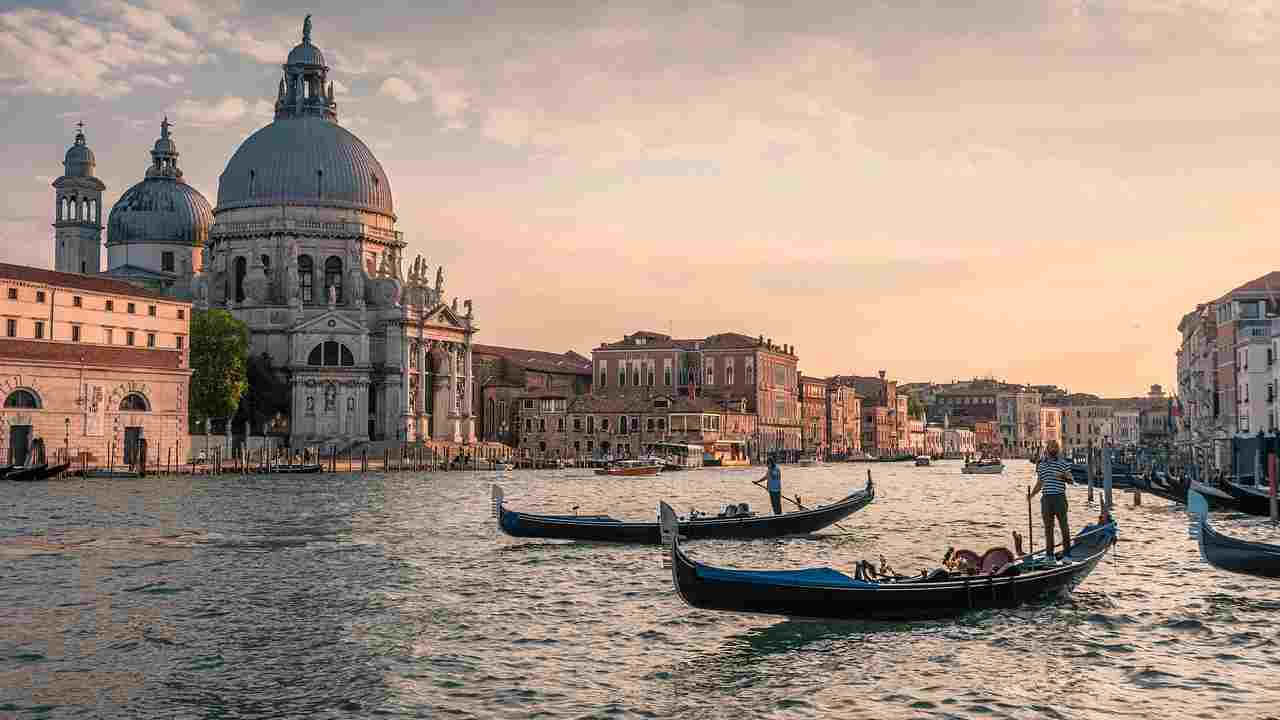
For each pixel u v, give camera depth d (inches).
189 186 6722.4
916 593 1114.1
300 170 6451.8
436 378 6471.5
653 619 1179.9
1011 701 872.9
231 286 6412.4
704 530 1845.5
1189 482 2709.2
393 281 6338.6
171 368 4525.1
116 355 4318.4
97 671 970.7
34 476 3818.9
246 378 5506.9
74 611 1235.2
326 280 6456.7
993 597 1162.6
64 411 4136.3
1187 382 6008.9
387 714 845.8
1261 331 4010.8
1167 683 921.5
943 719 831.1
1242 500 2416.3
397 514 2516.0
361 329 6013.8
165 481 3914.9
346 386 5959.6
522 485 4062.5
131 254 6496.1
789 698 884.6
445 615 1209.4
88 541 1903.3
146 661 1004.6
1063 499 1321.4
